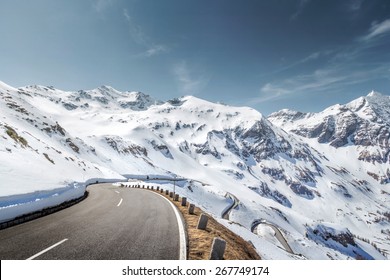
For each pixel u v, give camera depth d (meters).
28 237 9.48
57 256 7.97
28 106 150.88
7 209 11.45
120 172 158.75
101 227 12.09
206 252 10.30
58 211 15.86
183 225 14.51
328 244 198.75
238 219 150.88
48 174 24.03
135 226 12.96
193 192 167.62
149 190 42.16
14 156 24.47
